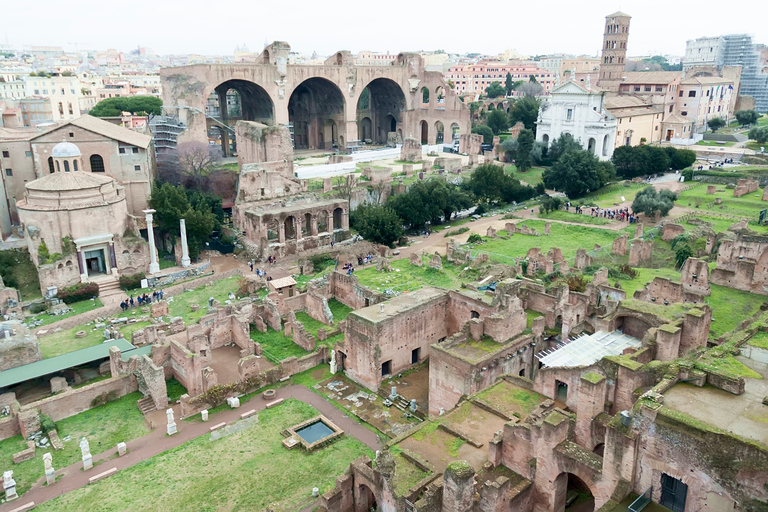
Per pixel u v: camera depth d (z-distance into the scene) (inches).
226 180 4788.4
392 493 1374.3
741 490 1026.7
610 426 1207.6
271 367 2447.1
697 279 2511.1
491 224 4483.3
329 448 1908.2
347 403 2187.5
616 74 7524.6
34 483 1772.9
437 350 1998.0
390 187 4815.5
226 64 5280.5
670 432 1109.1
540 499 1403.8
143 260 3506.4
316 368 2469.2
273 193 4345.5
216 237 4141.2
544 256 3339.1
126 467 1838.1
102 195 3390.7
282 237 3848.4
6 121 4820.4
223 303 3112.7
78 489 1740.9
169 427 2012.8
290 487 1724.9
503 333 2091.5
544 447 1364.4
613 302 2322.8
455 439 1583.4
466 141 6259.8
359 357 2288.4
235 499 1679.4
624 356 1537.9
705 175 5413.4
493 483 1315.2
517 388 1808.6
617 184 5452.8
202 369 2230.6
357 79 6348.4
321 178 5027.1
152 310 2960.1
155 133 5157.5
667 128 7042.3
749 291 2519.7
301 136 7091.5
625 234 3649.1
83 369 2420.0
